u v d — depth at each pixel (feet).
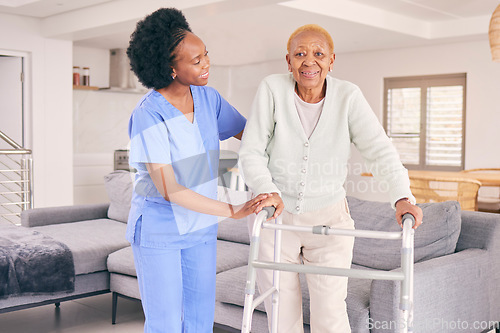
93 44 25.62
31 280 9.99
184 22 5.83
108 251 11.14
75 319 11.38
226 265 10.06
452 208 8.89
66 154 21.80
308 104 6.29
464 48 23.91
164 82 5.80
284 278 6.62
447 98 24.86
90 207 14.17
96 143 26.76
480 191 22.72
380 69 26.40
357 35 22.25
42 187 21.21
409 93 25.95
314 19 19.26
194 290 6.29
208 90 6.39
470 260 8.46
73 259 10.57
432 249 8.84
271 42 24.27
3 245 10.36
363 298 7.82
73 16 19.27
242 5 15.46
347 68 27.53
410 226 5.18
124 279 10.76
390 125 26.61
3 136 18.04
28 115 20.97
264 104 6.39
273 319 6.40
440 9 20.49
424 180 15.12
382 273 5.02
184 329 6.42
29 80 20.88
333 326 6.53
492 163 23.47
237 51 26.66
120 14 17.52
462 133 24.53
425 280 7.47
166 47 5.62
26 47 20.47
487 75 23.36
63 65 21.53
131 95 27.96
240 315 8.82
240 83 30.83
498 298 9.20
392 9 20.51
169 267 5.99
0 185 20.92
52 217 13.46
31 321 11.23
